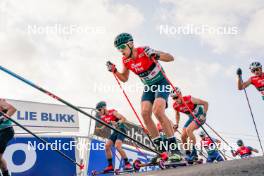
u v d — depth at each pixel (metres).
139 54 3.74
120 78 4.23
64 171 7.35
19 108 7.26
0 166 4.74
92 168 7.85
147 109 3.77
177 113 6.82
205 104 6.46
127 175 2.98
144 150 10.02
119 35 3.78
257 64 5.78
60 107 7.91
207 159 8.70
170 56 3.79
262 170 1.55
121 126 6.96
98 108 6.97
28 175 6.88
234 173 1.62
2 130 4.74
